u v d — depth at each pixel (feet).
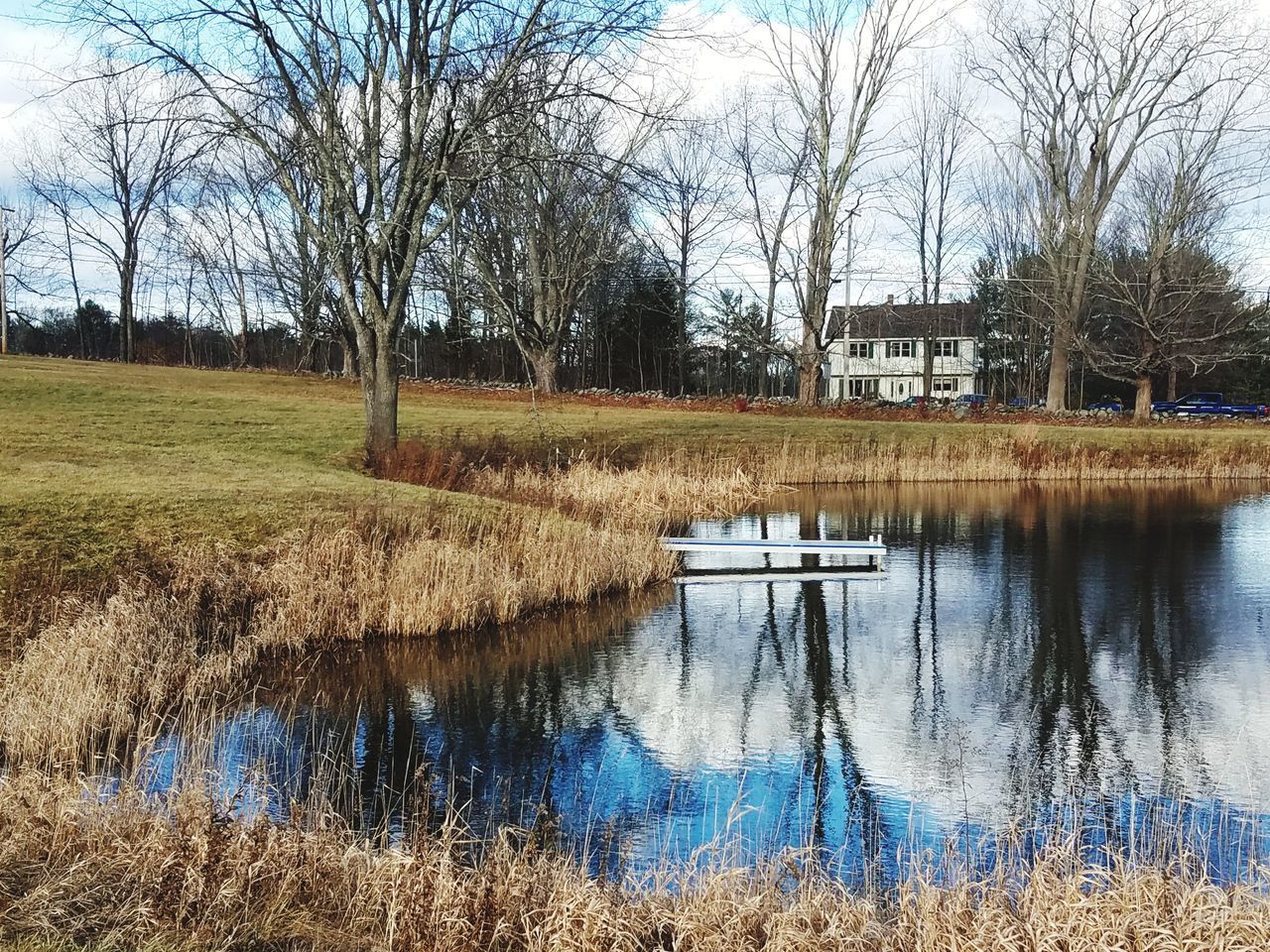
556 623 47.26
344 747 31.42
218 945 16.01
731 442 100.78
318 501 50.96
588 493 73.31
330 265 68.90
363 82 64.34
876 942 17.81
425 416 99.30
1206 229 138.82
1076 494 92.17
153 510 46.01
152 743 27.73
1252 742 32.73
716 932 17.33
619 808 27.07
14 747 27.76
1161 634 45.80
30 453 59.67
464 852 22.82
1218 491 94.48
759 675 39.83
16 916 15.89
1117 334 180.14
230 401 98.63
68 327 226.99
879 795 28.22
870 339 217.77
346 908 18.51
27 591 36.22
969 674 40.04
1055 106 139.74
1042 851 22.63
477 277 78.23
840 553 65.46
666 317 184.24
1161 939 16.79
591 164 60.49
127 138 166.71
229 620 39.37
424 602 43.29
